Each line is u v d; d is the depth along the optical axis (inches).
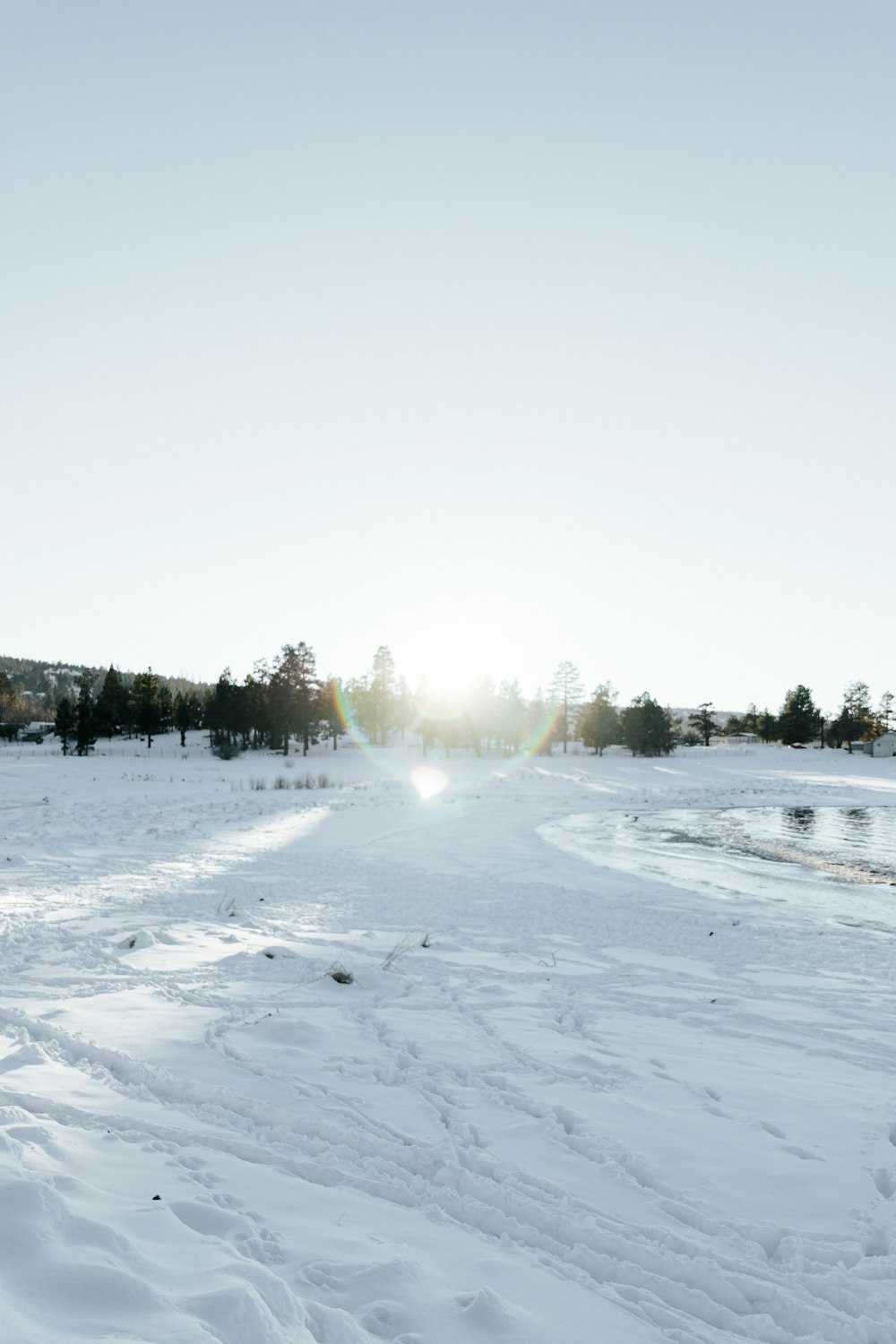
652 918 609.3
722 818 1588.3
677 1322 140.6
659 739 4261.8
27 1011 300.8
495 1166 195.8
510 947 488.7
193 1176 172.1
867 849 1149.7
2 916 486.3
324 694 4023.1
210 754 3558.1
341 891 666.8
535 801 1839.3
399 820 1316.4
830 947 524.4
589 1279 151.9
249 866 780.0
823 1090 263.9
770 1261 163.3
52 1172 160.2
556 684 5064.0
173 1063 252.7
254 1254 141.4
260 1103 224.7
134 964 387.5
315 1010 330.0
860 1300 149.6
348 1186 180.9
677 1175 197.2
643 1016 352.2
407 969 419.2
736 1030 336.2
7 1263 119.8
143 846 880.9
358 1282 136.4
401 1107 231.0
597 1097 247.6
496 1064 276.2
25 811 1220.5
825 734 5457.7
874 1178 199.3
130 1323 109.5
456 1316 130.7
